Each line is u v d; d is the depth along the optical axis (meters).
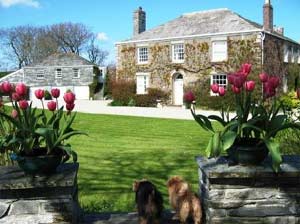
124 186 6.40
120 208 5.04
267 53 28.97
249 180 3.31
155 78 32.97
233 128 3.36
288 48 33.00
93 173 7.45
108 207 5.06
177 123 17.50
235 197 3.31
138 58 33.88
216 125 15.59
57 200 3.22
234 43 29.17
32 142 3.24
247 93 3.30
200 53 30.66
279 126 3.28
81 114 22.16
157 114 22.59
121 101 32.88
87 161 8.79
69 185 3.17
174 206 3.52
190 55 31.09
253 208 3.32
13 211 3.19
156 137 13.04
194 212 3.38
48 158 3.23
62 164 3.79
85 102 37.53
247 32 28.48
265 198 3.33
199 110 27.42
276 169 3.14
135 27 35.88
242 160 3.35
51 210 3.21
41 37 59.44
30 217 3.20
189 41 31.12
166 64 32.34
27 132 3.31
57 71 47.97
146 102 31.83
